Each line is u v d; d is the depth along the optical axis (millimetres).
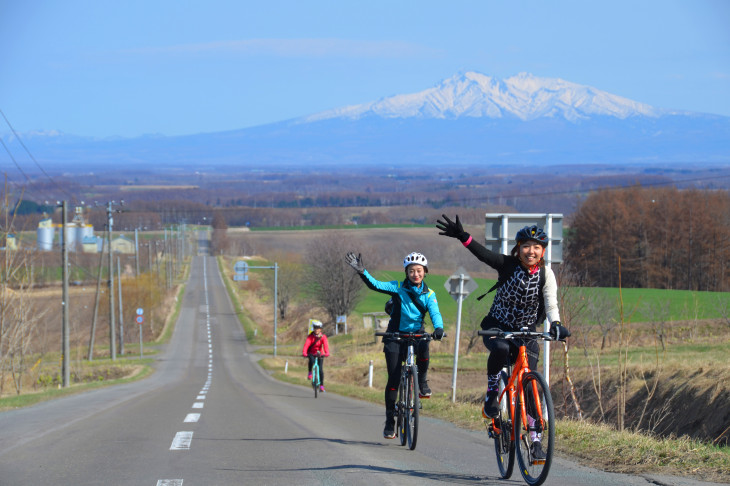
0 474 11898
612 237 122000
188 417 22672
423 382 15742
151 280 157000
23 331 51969
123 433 17734
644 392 35594
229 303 187125
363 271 15289
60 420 21453
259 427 19953
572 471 12422
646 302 74500
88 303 144375
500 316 11836
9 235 53125
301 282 144000
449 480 11594
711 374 33938
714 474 11867
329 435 18125
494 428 12250
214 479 11445
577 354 52281
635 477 11789
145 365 97562
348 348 107625
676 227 117875
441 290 131000
